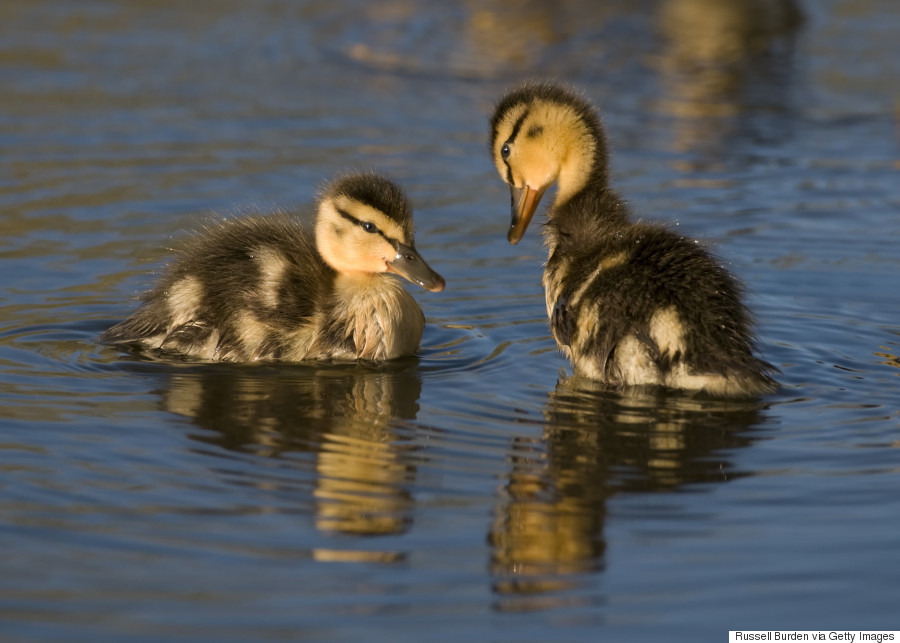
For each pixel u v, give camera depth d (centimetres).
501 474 941
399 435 1020
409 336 1252
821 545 832
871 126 2217
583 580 793
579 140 1311
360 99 2350
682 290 1116
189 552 820
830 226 1703
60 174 1872
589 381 1159
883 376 1166
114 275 1471
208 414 1065
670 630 741
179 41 2781
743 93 2431
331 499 896
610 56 2678
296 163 1952
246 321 1239
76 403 1086
